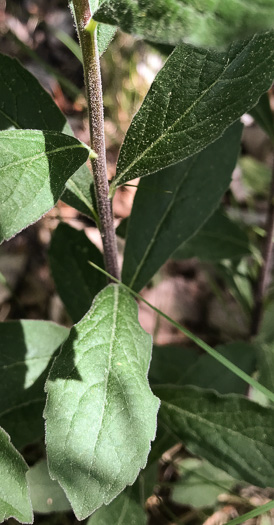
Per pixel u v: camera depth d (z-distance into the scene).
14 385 0.19
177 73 0.13
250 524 0.23
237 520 0.16
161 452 0.20
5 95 0.17
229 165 0.19
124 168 0.15
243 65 0.13
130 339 0.14
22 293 0.32
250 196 0.35
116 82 0.38
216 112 0.14
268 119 0.20
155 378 0.23
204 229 0.24
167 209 0.19
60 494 0.19
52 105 0.17
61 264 0.21
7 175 0.12
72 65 0.39
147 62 0.39
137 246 0.19
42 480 0.19
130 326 0.15
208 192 0.19
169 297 0.33
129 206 0.35
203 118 0.14
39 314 0.31
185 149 0.14
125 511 0.17
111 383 0.13
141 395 0.13
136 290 0.19
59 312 0.31
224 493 0.23
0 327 0.19
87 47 0.12
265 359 0.23
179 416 0.17
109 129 0.37
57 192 0.12
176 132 0.14
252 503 0.23
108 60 0.38
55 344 0.20
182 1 0.08
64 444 0.13
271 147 0.38
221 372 0.22
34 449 0.25
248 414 0.17
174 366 0.24
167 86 0.13
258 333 0.25
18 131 0.12
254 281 0.26
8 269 0.32
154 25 0.09
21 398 0.19
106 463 0.13
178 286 0.33
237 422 0.17
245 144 0.38
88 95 0.13
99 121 0.14
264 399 0.25
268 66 0.13
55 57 0.40
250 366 0.23
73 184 0.16
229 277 0.26
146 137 0.14
